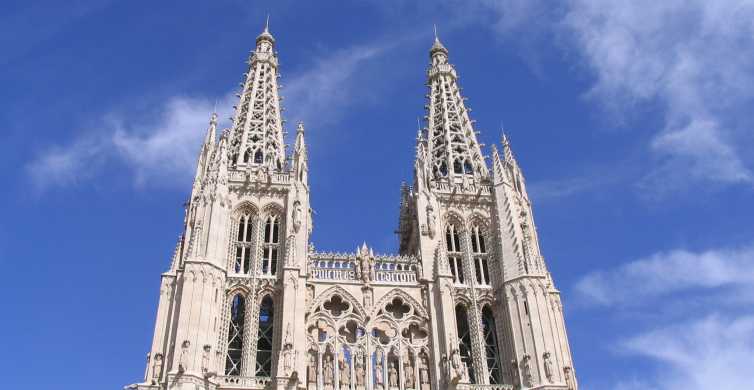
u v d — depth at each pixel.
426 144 89.81
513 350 68.69
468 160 86.31
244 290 69.88
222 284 68.56
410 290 71.69
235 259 72.06
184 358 60.56
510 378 68.06
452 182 81.06
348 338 69.12
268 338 69.38
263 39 99.69
